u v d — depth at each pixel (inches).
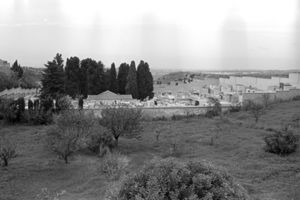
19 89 2048.5
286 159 493.0
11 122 1032.8
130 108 805.9
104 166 453.4
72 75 1797.5
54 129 601.3
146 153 628.7
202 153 587.8
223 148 619.2
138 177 161.9
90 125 651.5
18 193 412.2
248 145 614.9
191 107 1203.2
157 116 1130.7
